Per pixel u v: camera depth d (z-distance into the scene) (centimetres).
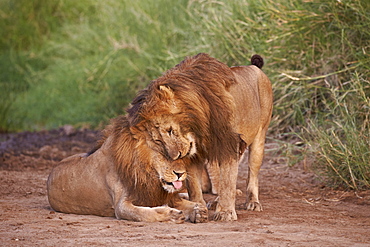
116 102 2241
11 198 1047
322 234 713
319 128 1371
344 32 1480
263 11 1708
